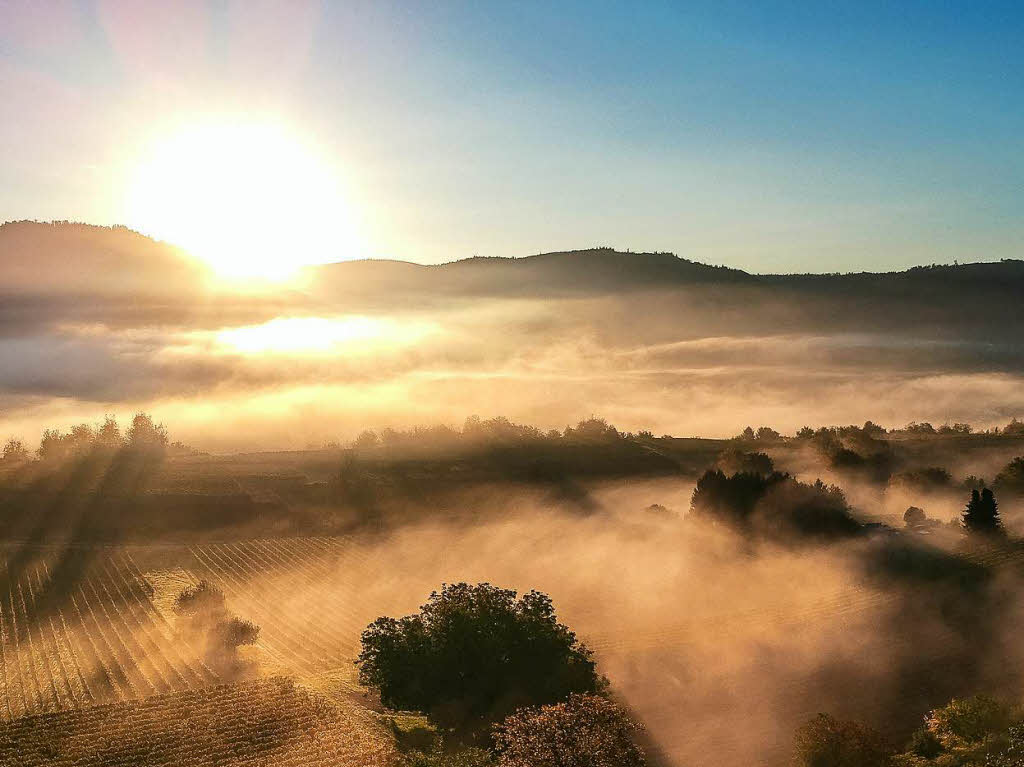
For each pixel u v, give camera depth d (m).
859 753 38.62
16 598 81.19
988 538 80.06
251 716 49.53
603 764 35.06
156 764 44.44
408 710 50.50
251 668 60.69
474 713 47.03
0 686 59.22
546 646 48.44
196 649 65.31
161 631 70.75
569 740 35.97
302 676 59.22
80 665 62.69
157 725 48.75
